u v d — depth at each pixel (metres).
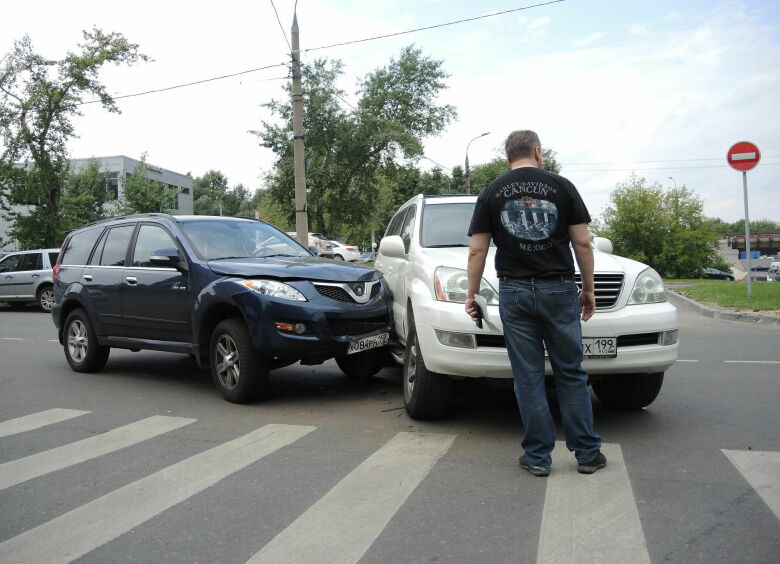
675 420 4.73
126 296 6.79
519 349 3.57
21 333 11.91
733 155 13.07
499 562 2.57
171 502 3.36
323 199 33.44
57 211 24.03
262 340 5.38
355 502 3.27
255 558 2.68
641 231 39.38
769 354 7.62
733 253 81.88
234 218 7.16
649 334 4.34
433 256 5.05
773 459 3.78
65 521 3.14
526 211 3.45
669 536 2.75
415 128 34.91
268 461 4.00
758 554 2.57
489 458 3.94
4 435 4.82
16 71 22.02
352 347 5.61
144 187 43.66
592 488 3.36
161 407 5.65
